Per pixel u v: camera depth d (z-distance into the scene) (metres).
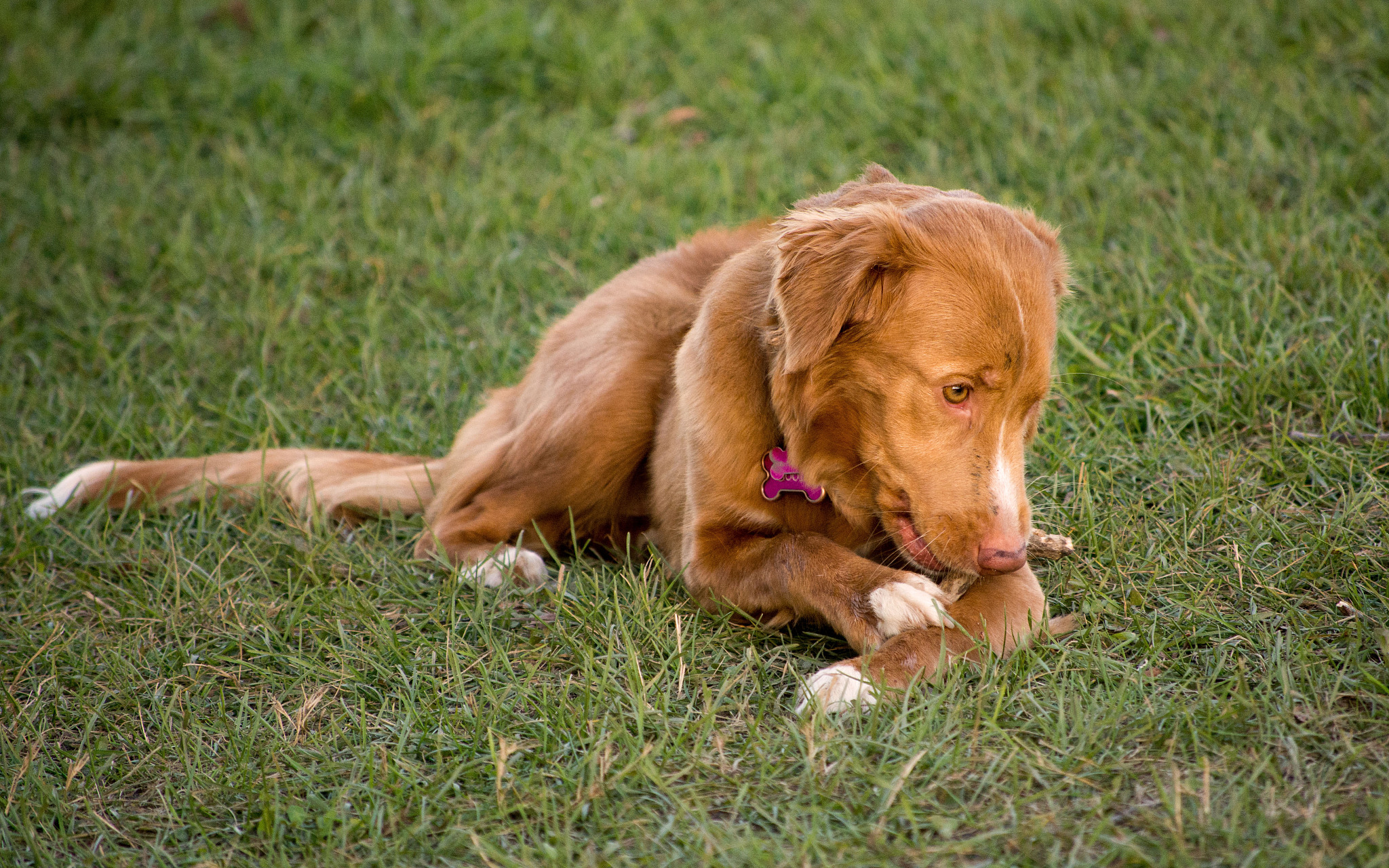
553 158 9.34
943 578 4.38
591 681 4.14
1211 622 4.22
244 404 6.76
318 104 10.18
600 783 3.58
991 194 8.12
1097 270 6.92
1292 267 6.48
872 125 9.22
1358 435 5.25
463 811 3.59
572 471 5.44
